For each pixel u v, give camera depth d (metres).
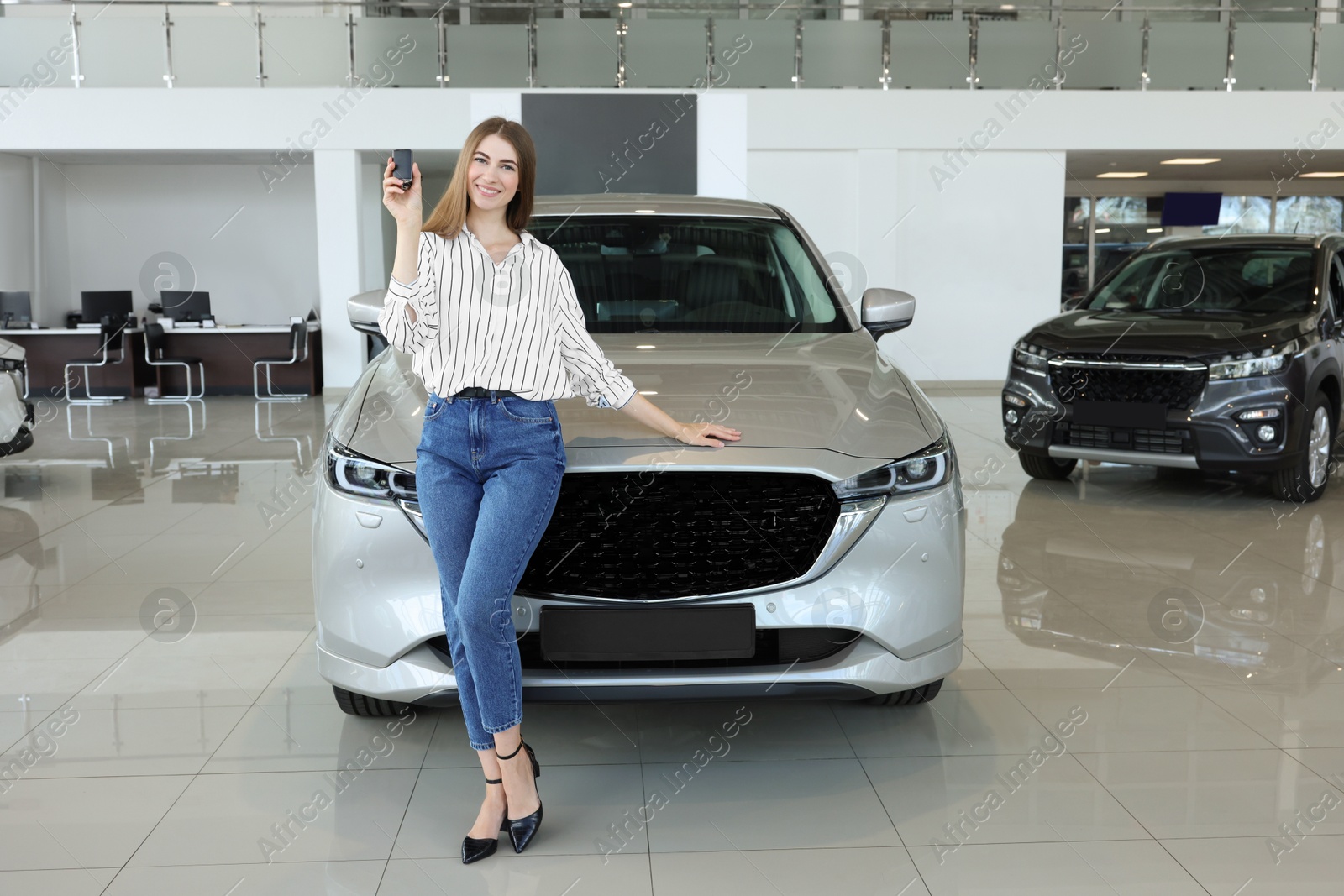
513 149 1.68
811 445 1.91
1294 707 2.46
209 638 2.94
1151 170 11.53
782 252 2.86
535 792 1.83
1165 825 1.91
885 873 1.74
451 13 9.58
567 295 1.79
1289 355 4.44
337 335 9.72
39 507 4.77
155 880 1.72
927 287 10.09
